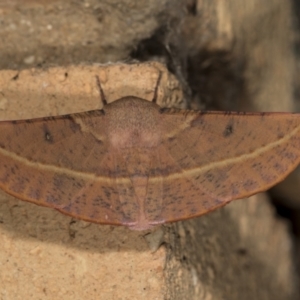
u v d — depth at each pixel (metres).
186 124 0.24
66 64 0.28
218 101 0.31
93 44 0.28
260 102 0.33
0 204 0.26
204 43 0.30
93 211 0.24
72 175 0.24
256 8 0.31
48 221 0.26
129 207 0.24
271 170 0.24
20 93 0.27
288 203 0.34
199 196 0.24
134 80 0.27
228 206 0.31
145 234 0.26
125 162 0.24
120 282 0.26
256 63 0.32
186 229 0.28
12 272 0.26
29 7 0.28
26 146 0.24
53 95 0.27
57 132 0.24
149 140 0.24
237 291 0.30
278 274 0.33
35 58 0.28
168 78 0.27
